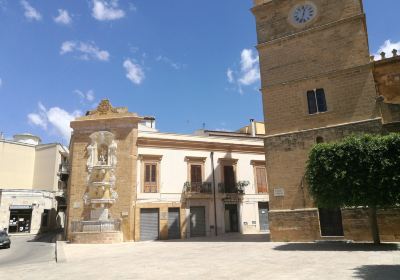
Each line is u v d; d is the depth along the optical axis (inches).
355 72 936.9
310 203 934.4
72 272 589.3
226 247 906.1
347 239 869.8
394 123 870.4
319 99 982.4
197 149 1529.3
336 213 904.3
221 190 1528.1
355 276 431.8
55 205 2311.8
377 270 463.5
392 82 1089.4
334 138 930.7
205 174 1519.4
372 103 902.4
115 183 1364.4
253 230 1560.0
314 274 458.3
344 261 554.3
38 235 1884.8
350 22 963.3
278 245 871.7
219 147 1574.8
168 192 1429.6
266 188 1647.4
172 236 1403.8
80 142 1403.8
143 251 916.0
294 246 826.8
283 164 993.5
